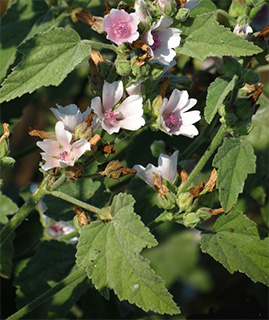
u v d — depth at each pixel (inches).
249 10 26.3
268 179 30.9
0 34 29.8
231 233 25.1
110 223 23.5
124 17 23.1
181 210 24.5
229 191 24.3
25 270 29.8
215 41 23.7
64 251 30.1
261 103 31.4
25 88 23.5
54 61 23.7
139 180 28.5
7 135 24.1
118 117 23.9
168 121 24.5
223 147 24.4
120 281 23.1
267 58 25.2
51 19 30.1
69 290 29.8
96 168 26.8
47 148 23.3
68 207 27.0
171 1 23.2
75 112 24.1
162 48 23.7
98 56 24.5
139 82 23.8
